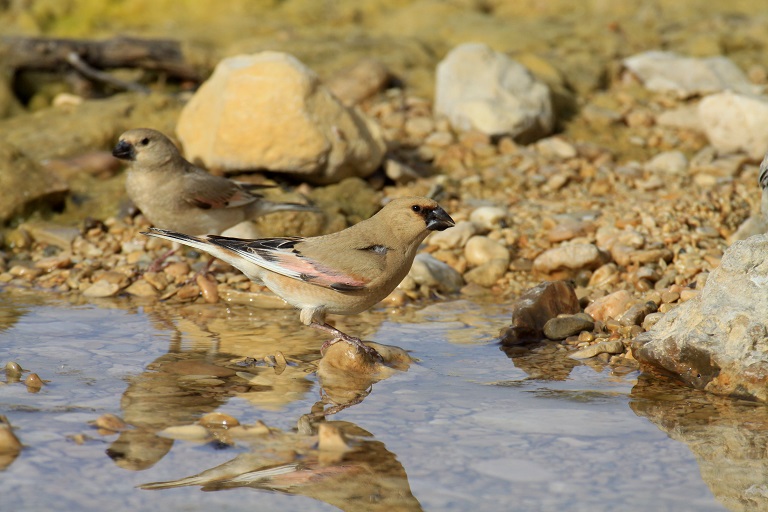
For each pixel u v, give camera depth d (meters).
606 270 13.27
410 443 7.94
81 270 13.80
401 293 12.85
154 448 7.77
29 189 15.43
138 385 9.35
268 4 25.25
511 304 12.84
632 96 20.88
